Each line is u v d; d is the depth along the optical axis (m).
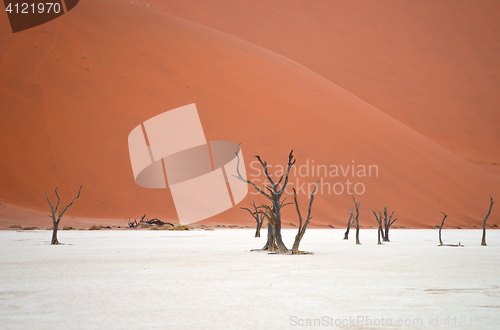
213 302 6.99
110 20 76.00
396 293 7.76
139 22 78.94
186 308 6.55
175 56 73.88
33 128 55.09
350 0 154.75
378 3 155.62
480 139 122.19
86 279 9.48
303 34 141.00
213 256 15.17
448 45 147.00
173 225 47.31
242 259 14.02
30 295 7.59
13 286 8.55
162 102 64.75
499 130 124.88
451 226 62.94
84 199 50.25
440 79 136.12
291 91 78.12
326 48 138.62
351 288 8.30
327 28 144.12
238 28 137.12
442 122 124.69
